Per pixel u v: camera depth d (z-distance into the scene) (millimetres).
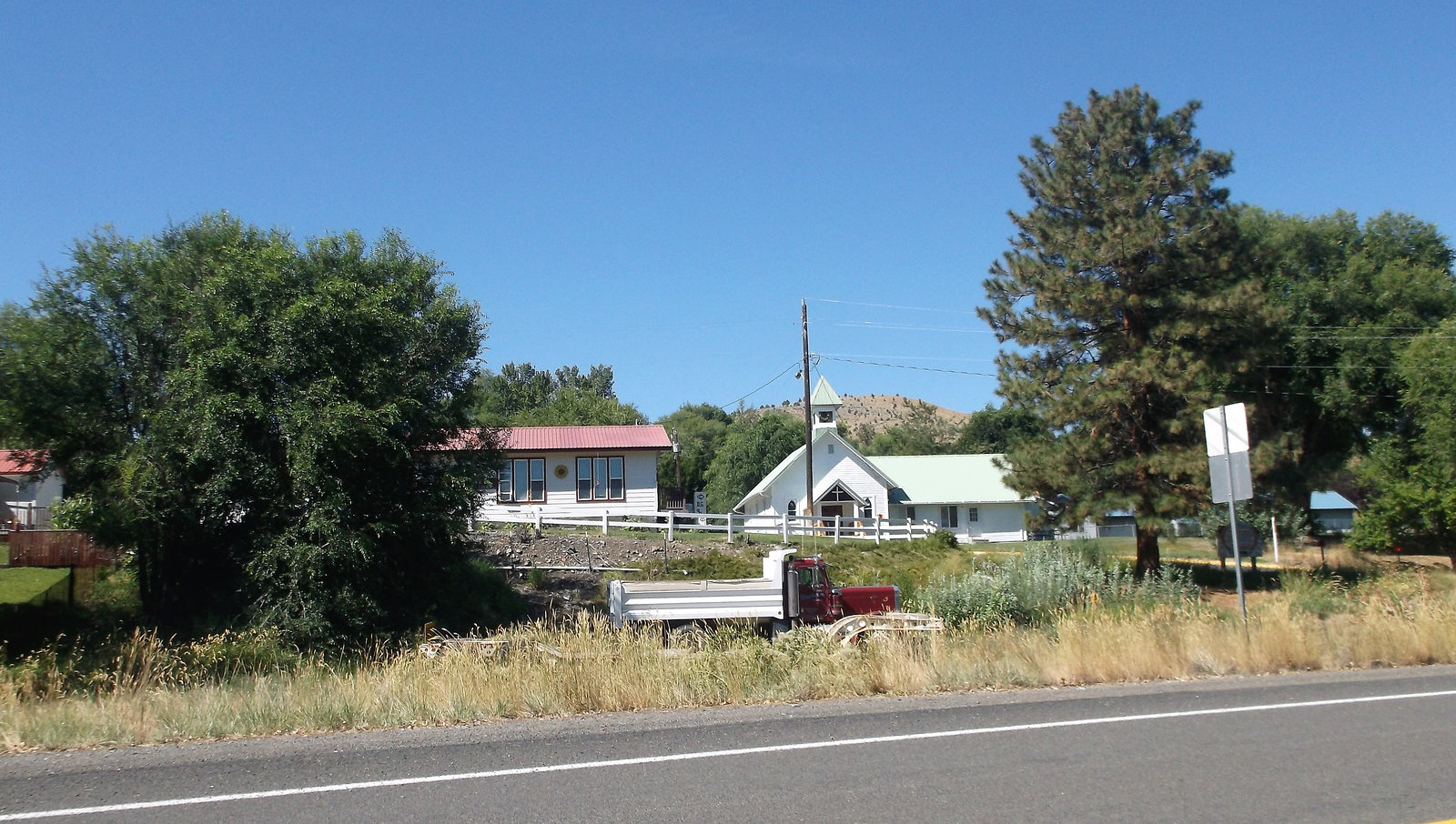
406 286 24484
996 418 85312
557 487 44219
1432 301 41844
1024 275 31531
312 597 21031
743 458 75938
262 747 8836
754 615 19984
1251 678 12477
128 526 20594
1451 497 30984
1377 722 9414
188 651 15328
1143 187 30531
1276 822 6348
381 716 10172
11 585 24031
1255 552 34125
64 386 21484
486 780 7496
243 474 21078
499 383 82812
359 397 22016
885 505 57875
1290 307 41875
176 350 22266
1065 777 7453
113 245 23172
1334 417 43719
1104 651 12570
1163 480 30875
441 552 24625
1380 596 17516
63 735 9289
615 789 7195
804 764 7891
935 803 6781
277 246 22484
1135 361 30344
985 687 11891
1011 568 21781
